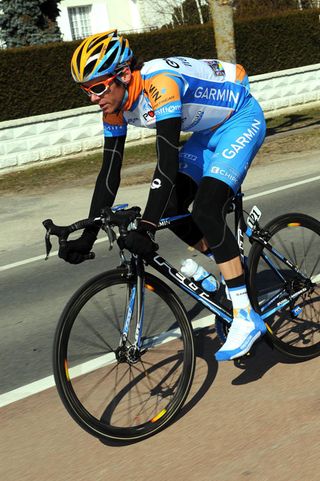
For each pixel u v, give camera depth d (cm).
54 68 1372
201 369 389
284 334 387
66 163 1338
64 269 666
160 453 315
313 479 281
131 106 337
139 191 1011
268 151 1234
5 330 516
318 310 415
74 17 2723
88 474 305
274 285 387
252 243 381
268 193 885
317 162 1077
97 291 329
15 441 339
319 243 407
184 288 354
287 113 1708
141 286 337
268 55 1681
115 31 328
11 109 1332
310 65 1741
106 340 344
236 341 349
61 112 1346
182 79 335
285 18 1694
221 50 1320
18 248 777
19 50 1333
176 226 371
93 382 351
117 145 357
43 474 309
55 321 523
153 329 354
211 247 348
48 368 433
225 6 1297
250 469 293
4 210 994
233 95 360
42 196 1065
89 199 1005
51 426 350
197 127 357
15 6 1950
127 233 317
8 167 1302
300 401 341
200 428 331
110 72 322
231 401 351
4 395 395
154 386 346
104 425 322
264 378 371
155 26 2681
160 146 323
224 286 374
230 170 347
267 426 323
